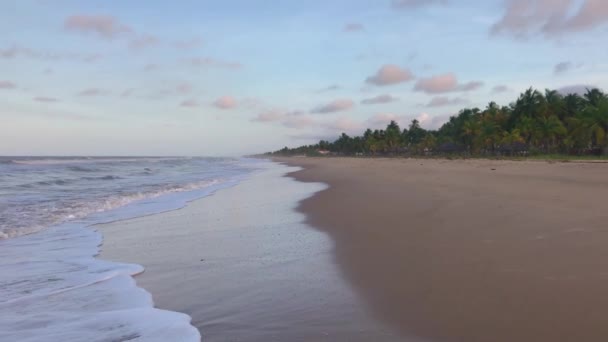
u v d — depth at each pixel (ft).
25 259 28.22
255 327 16.85
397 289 20.33
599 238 26.40
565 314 16.16
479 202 45.50
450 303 18.10
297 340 15.53
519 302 17.56
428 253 26.12
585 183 65.41
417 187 69.05
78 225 41.24
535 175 90.43
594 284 18.80
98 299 20.47
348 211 46.32
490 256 24.30
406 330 15.97
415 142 458.09
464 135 312.50
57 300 20.33
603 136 207.51
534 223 32.30
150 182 100.32
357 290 20.61
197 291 21.56
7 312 18.81
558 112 248.11
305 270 24.52
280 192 75.56
